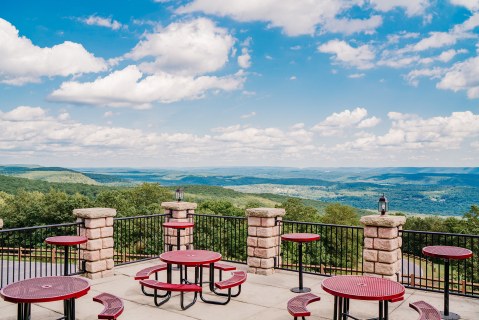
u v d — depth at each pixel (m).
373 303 7.35
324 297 7.75
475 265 33.75
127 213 64.81
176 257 7.12
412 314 6.87
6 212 68.12
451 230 57.09
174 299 7.53
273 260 9.62
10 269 25.47
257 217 9.56
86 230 9.01
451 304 7.42
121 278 9.09
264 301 7.47
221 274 8.83
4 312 6.73
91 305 7.14
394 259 8.27
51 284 5.32
